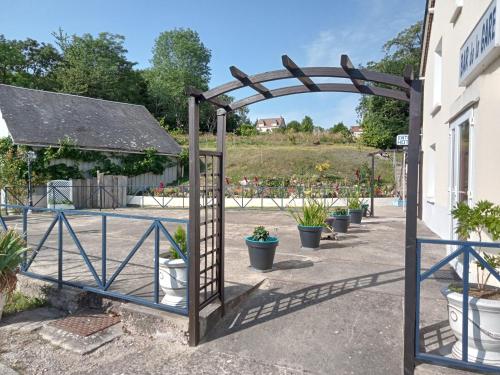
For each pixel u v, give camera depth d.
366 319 3.49
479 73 4.06
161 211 14.95
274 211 14.23
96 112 21.48
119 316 3.74
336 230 8.41
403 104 27.42
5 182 14.09
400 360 2.83
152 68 51.47
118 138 19.98
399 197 16.86
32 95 19.39
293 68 2.84
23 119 17.11
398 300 3.90
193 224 3.11
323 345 3.07
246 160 23.78
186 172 23.16
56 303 4.10
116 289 4.22
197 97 3.12
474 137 4.29
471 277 4.17
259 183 18.36
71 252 6.31
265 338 3.21
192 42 51.66
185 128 44.53
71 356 3.02
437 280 4.62
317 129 39.62
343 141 30.06
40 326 3.57
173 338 3.23
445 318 3.43
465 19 5.27
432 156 9.40
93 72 37.38
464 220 2.72
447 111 6.66
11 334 3.42
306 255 6.06
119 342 3.27
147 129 22.83
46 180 15.73
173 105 45.25
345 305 3.79
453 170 5.67
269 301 3.96
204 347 3.12
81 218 12.31
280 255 6.06
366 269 5.13
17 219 11.54
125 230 9.36
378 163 22.97
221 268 3.61
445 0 6.95
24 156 14.73
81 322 3.62
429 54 9.36
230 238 7.93
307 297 4.04
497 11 3.30
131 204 17.97
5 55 35.62
